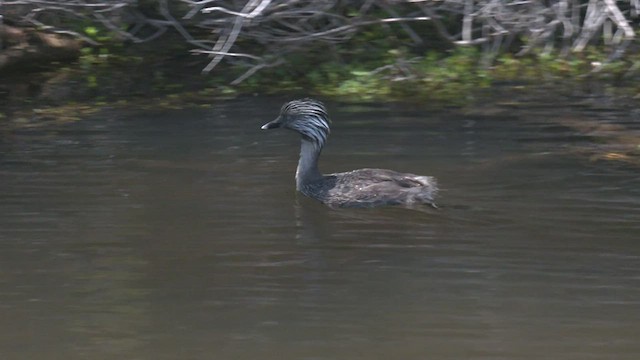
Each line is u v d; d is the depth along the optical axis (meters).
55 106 21.19
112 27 23.53
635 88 22.02
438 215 14.44
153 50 25.58
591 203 14.70
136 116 20.28
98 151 17.62
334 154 17.44
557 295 11.63
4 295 11.75
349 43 25.12
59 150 17.70
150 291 11.86
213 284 12.06
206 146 17.97
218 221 14.24
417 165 16.61
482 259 12.77
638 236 13.42
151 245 13.31
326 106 20.97
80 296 11.72
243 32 23.11
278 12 23.23
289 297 11.66
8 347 10.46
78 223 14.09
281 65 23.98
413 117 19.91
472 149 17.50
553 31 24.78
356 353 10.26
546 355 10.17
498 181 15.73
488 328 10.80
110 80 23.38
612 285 11.89
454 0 22.73
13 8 23.67
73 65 24.67
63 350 10.38
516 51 25.05
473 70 23.56
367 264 12.67
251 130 19.09
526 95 21.56
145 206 14.80
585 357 10.14
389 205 15.02
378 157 17.16
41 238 13.54
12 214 14.45
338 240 13.56
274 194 15.48
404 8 25.48
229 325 10.95
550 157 16.95
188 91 22.50
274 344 10.48
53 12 24.75
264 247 13.29
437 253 13.02
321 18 24.62
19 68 23.91
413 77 22.95
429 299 11.56
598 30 25.34
